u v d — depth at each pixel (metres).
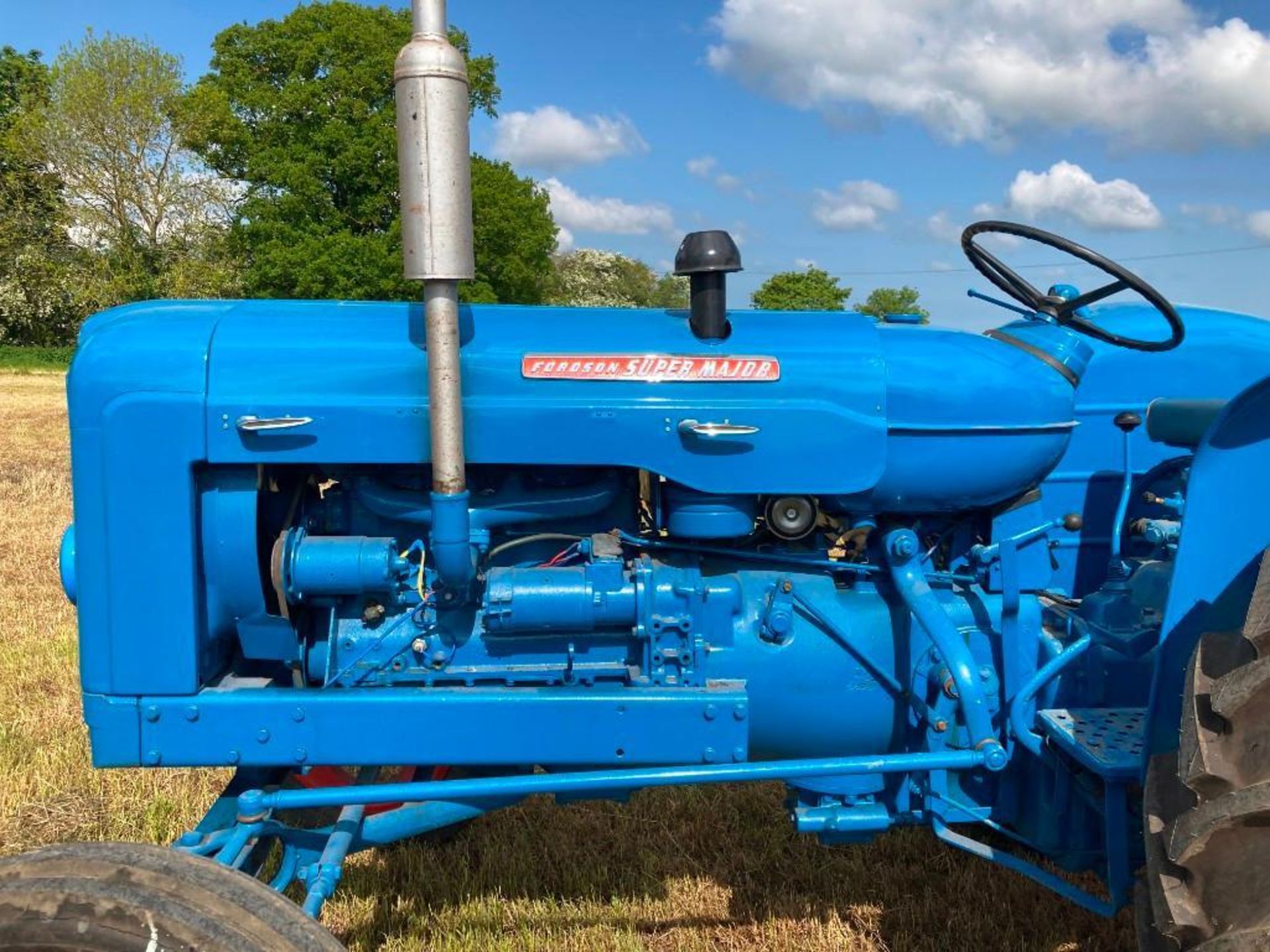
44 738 4.18
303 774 2.90
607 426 2.31
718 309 2.41
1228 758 1.68
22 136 32.62
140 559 2.21
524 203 30.64
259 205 28.39
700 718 2.30
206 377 2.22
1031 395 2.50
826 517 2.59
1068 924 2.99
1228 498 2.00
